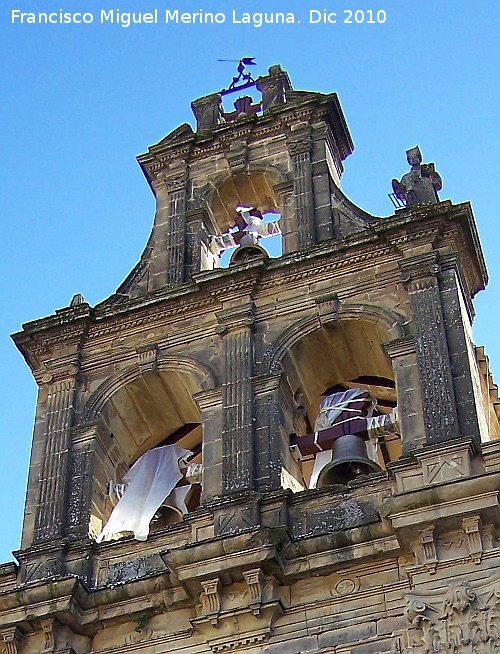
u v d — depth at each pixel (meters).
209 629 26.08
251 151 36.19
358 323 30.50
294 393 30.86
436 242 30.78
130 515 30.05
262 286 31.70
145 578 27.08
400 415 28.14
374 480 27.33
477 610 24.36
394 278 30.77
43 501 29.73
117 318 32.50
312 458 30.64
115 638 26.97
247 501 27.47
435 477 26.20
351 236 31.50
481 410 28.86
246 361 30.39
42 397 31.88
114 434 31.62
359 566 26.02
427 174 32.78
